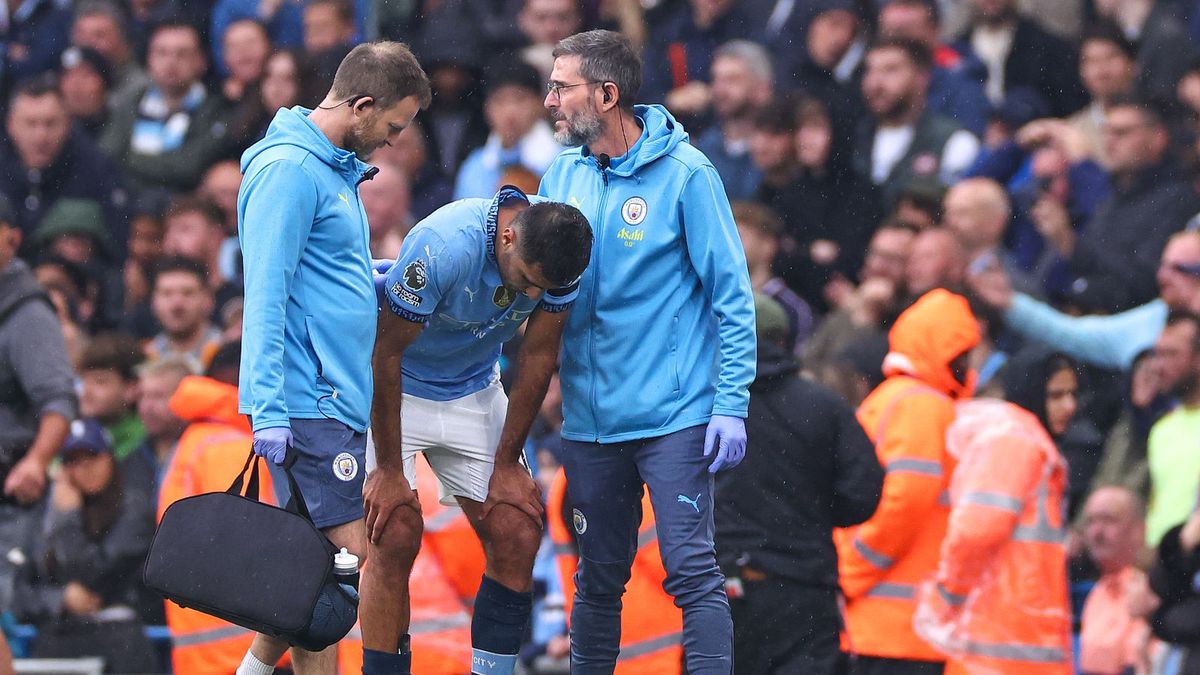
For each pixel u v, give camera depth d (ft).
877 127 100.53
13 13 119.44
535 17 108.88
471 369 54.49
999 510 69.87
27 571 83.61
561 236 49.26
